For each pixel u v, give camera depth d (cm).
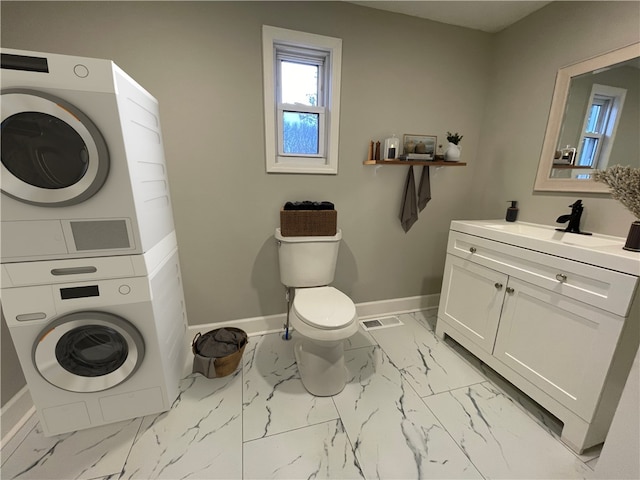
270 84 163
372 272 220
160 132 144
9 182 89
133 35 140
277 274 196
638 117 132
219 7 148
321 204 175
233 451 116
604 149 145
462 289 175
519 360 139
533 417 134
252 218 181
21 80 85
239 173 171
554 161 169
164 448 116
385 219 211
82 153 97
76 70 89
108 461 111
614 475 94
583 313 110
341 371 149
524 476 108
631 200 107
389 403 141
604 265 103
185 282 178
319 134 188
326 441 120
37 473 107
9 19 125
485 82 209
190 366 168
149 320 117
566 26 157
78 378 112
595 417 109
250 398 143
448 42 192
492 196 212
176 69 148
